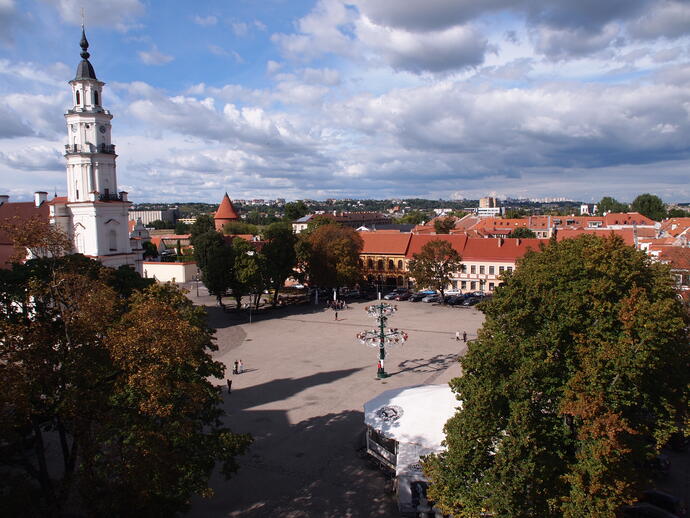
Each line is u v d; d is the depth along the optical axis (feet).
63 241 78.33
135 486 67.77
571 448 77.56
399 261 350.02
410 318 252.62
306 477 103.35
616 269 76.64
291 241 290.97
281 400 144.56
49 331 75.20
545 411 80.64
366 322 244.83
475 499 72.43
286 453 113.29
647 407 78.64
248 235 486.79
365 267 361.51
